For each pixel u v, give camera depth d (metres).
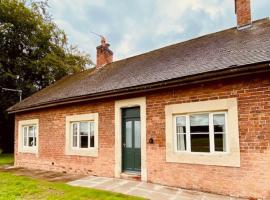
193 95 7.90
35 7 25.16
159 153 8.55
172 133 8.29
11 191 7.63
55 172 12.01
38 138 13.65
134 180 9.13
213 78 7.21
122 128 9.99
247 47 8.20
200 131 7.79
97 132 10.69
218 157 7.19
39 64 22.64
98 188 8.01
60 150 12.27
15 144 15.36
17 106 15.41
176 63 9.65
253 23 10.92
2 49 21.70
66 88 14.09
